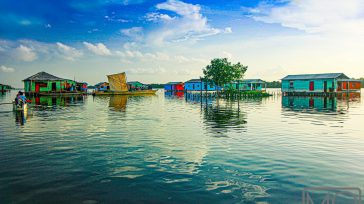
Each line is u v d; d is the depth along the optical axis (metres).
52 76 76.31
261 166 9.86
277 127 18.72
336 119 23.11
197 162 10.39
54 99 59.09
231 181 8.42
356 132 16.70
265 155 11.34
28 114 27.70
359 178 8.63
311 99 56.06
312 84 69.69
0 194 7.48
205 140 14.41
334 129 17.81
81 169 9.61
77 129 18.19
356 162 10.32
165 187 7.98
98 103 46.44
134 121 22.39
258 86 89.00
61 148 12.68
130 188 7.91
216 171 9.34
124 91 85.88
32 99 58.22
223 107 37.00
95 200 7.14
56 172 9.28
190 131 17.27
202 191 7.68
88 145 13.32
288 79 74.44
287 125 19.64
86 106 39.41
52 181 8.45
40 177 8.80
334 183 8.21
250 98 62.88
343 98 58.16
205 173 9.14
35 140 14.50
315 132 16.70
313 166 9.84
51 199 7.19
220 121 22.06
